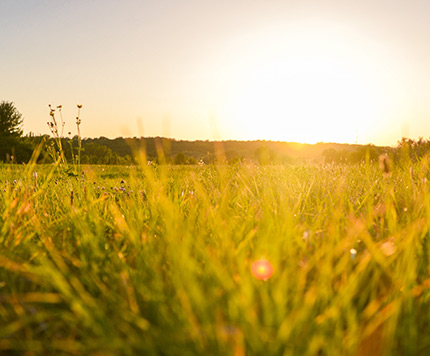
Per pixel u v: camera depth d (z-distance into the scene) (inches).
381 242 103.4
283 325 61.3
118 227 125.9
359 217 136.6
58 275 82.2
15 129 2386.8
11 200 134.6
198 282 81.4
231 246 95.6
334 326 69.4
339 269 80.8
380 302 76.5
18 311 74.5
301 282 76.9
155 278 83.0
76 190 179.8
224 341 60.7
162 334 65.2
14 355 71.6
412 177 177.3
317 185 206.4
